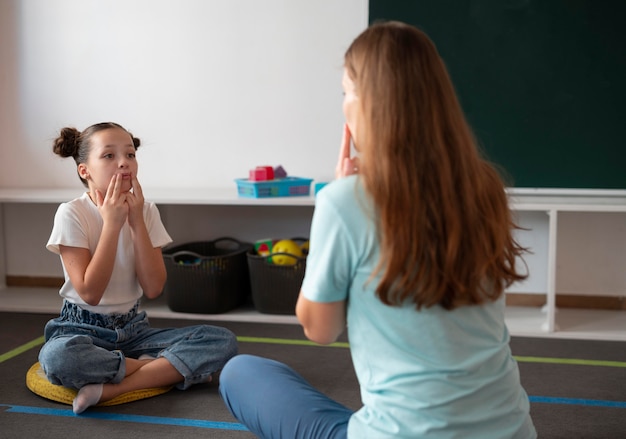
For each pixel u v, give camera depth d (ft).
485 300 3.49
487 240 3.38
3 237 11.32
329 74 10.19
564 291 10.14
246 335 8.82
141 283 6.72
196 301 9.54
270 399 4.18
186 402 6.55
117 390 6.42
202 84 10.50
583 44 9.09
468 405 3.44
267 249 9.78
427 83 3.34
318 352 8.16
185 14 10.42
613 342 8.70
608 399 6.73
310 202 9.05
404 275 3.29
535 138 9.27
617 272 10.01
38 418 6.17
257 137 10.47
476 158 3.46
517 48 9.18
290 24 10.19
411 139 3.28
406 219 3.24
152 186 10.81
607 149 9.18
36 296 10.69
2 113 11.03
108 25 10.62
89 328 6.60
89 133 6.53
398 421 3.43
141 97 10.67
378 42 3.43
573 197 9.30
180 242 10.87
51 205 11.16
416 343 3.43
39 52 10.82
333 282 3.50
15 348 8.30
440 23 9.28
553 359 7.97
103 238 6.27
